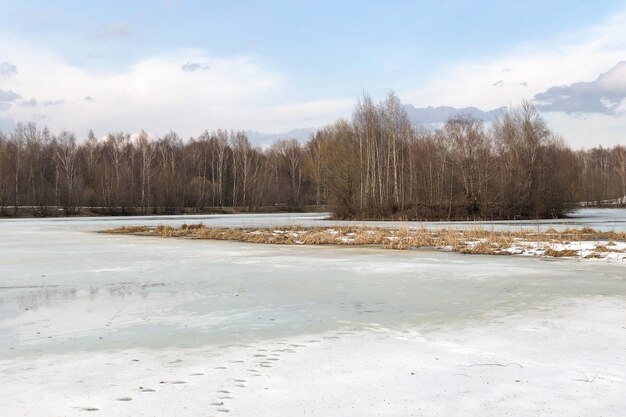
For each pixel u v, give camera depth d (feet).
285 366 20.84
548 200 168.76
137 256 63.36
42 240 89.97
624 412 16.01
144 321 29.09
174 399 17.13
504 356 22.07
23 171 237.25
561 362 21.17
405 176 183.21
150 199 246.06
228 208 266.77
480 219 165.48
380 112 184.55
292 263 55.98
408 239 81.87
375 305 33.27
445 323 28.27
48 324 28.40
